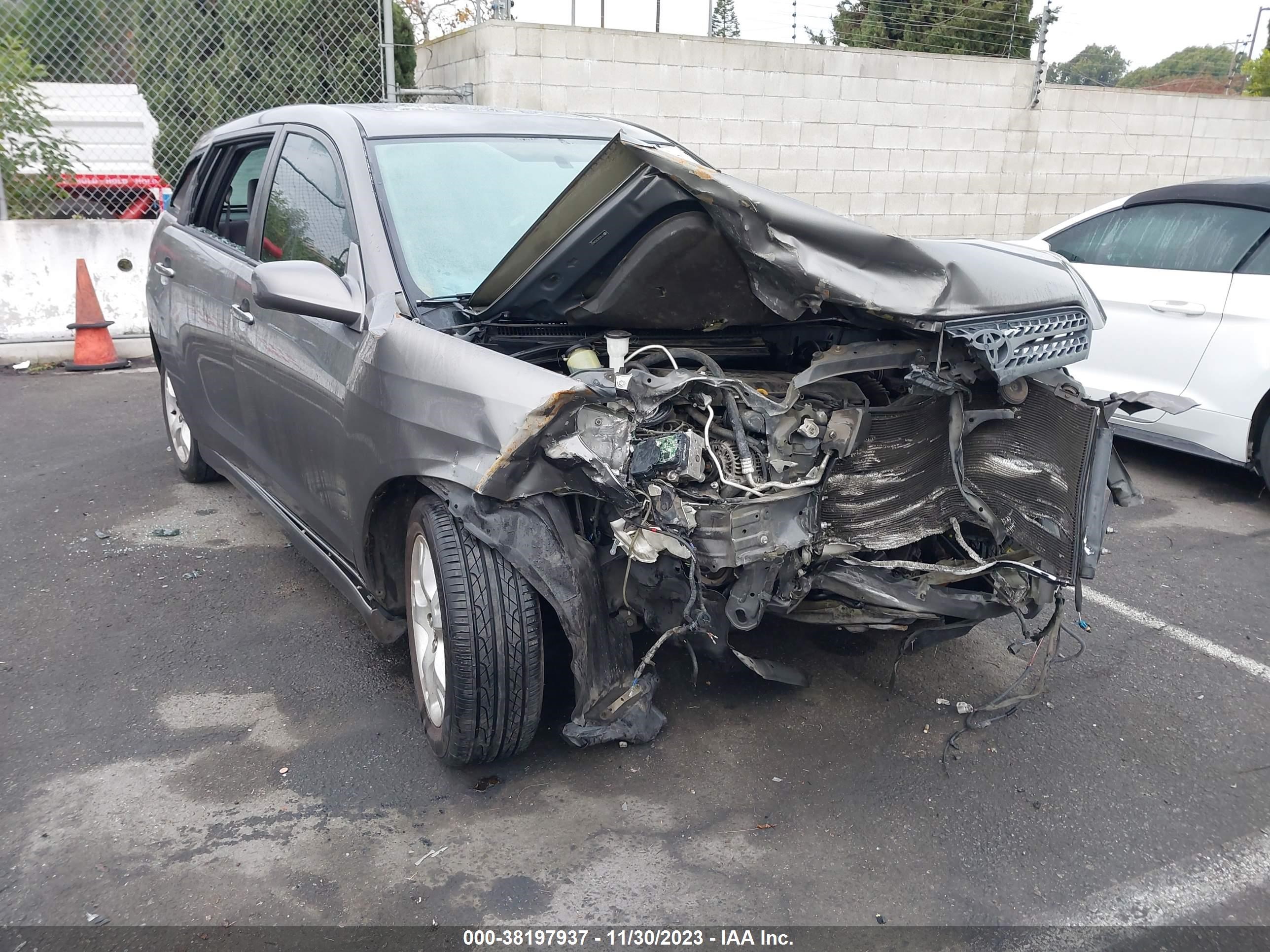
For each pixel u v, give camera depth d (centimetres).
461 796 287
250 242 407
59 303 841
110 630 385
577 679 272
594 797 287
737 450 275
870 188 1151
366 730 321
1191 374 546
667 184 252
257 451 409
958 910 248
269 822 274
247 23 899
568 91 966
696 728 324
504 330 313
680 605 280
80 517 501
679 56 1002
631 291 290
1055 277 309
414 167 351
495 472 251
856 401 303
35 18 873
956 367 289
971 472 289
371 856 261
